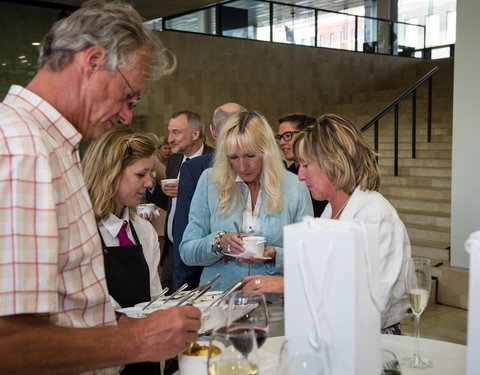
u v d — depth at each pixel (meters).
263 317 1.21
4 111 1.09
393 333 1.78
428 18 12.83
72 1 7.23
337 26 11.41
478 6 4.64
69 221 1.16
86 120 1.21
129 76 1.21
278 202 2.27
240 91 10.02
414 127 7.49
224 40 9.77
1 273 0.99
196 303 1.83
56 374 1.06
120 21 1.18
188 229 2.42
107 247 1.92
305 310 1.05
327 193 1.81
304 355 0.95
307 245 1.03
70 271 1.17
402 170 7.36
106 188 1.93
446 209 6.25
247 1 9.98
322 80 11.20
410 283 1.54
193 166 2.85
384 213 1.71
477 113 4.72
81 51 1.16
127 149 1.95
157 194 4.16
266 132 2.24
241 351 1.07
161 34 9.12
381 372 1.13
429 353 1.54
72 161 1.20
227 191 2.33
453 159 4.91
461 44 4.79
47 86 1.18
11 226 1.00
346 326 1.01
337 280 1.01
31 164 1.04
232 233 2.14
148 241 2.17
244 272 2.28
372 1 13.22
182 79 9.34
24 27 7.19
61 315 1.16
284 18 10.56
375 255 1.07
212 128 3.53
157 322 1.20
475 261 0.95
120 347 1.13
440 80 11.30
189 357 1.34
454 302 4.82
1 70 7.11
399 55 12.43
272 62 10.45
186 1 6.96
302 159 1.82
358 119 10.07
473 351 0.96
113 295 1.91
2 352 0.99
